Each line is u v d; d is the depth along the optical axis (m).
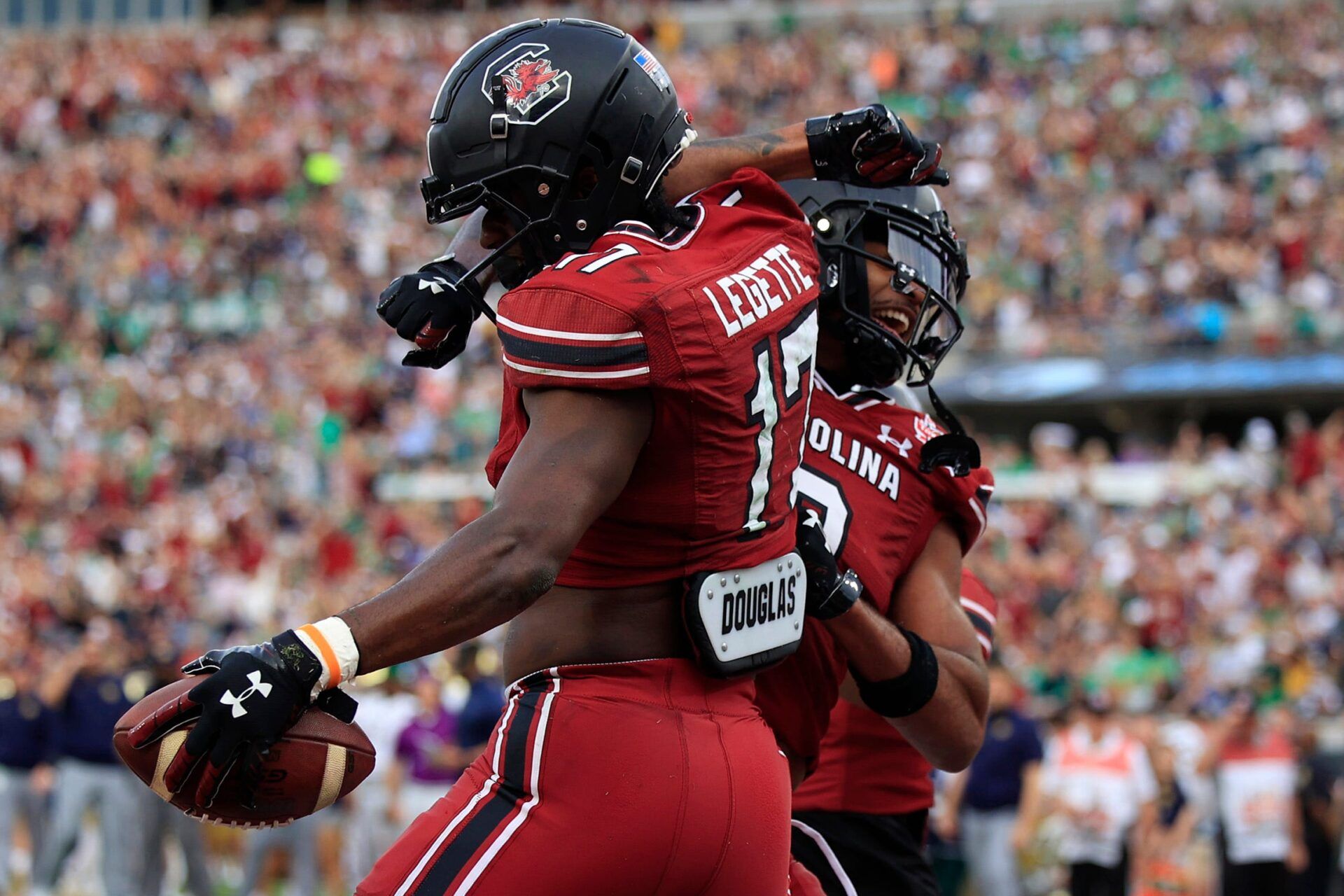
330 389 70.44
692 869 7.45
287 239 87.44
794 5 109.94
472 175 8.10
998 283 74.62
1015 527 52.12
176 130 102.38
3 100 106.38
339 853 34.53
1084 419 75.88
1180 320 70.31
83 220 92.12
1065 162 85.06
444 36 112.62
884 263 10.03
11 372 76.19
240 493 62.72
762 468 7.81
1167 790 29.03
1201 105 87.75
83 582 54.28
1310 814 28.80
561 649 7.62
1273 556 45.44
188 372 75.44
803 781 10.25
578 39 8.07
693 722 7.60
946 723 9.45
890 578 9.77
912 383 10.55
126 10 127.69
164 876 33.38
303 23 119.75
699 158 9.38
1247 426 74.50
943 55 99.00
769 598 7.98
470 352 71.81
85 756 32.16
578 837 7.30
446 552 6.82
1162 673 34.97
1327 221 74.06
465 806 7.57
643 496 7.49
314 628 6.73
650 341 7.21
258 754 6.75
